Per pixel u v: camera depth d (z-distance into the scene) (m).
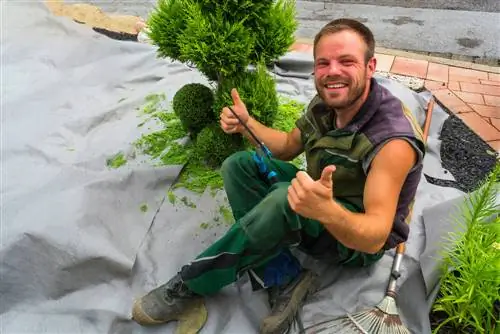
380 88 1.63
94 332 1.77
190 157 2.42
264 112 2.11
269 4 2.00
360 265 1.92
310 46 3.67
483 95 3.12
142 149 2.51
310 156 1.79
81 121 2.69
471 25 4.08
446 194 2.35
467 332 1.74
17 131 2.63
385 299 1.76
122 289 1.92
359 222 1.43
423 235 2.11
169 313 1.75
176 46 2.13
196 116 2.32
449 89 3.18
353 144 1.60
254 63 2.27
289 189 1.39
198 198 2.25
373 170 1.54
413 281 1.90
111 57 3.29
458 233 1.84
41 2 3.68
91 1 4.53
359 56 1.51
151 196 2.26
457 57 3.64
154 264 2.01
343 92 1.53
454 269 1.82
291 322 1.77
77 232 1.97
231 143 2.30
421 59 3.51
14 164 2.41
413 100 2.86
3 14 3.57
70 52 3.29
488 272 1.56
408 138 1.52
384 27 4.08
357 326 1.70
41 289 1.89
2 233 1.96
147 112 2.79
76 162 2.40
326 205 1.36
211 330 1.78
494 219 1.87
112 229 2.07
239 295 1.87
